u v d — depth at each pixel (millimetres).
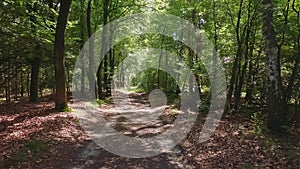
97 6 27297
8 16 17234
